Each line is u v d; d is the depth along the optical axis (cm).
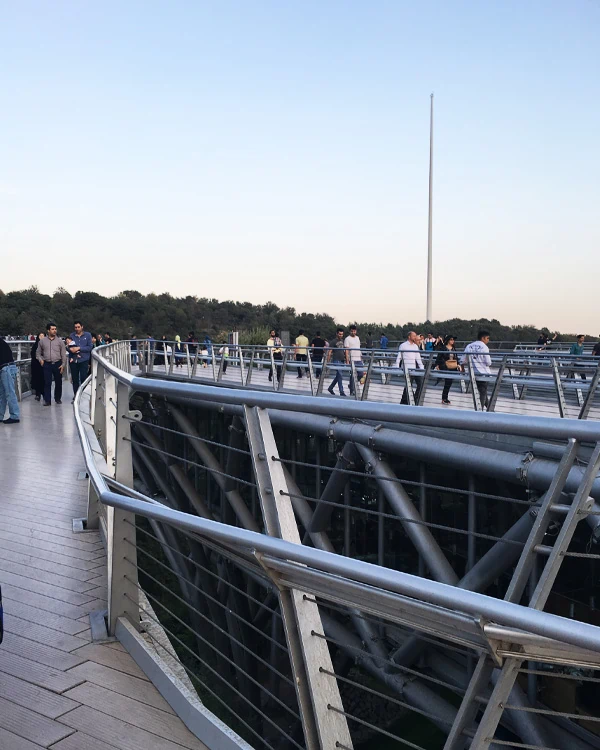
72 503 784
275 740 1110
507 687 184
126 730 328
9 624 450
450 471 1075
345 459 1193
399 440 1044
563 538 182
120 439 451
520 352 1303
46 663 396
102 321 9994
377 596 214
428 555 1023
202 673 913
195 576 1259
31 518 717
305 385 2334
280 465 281
